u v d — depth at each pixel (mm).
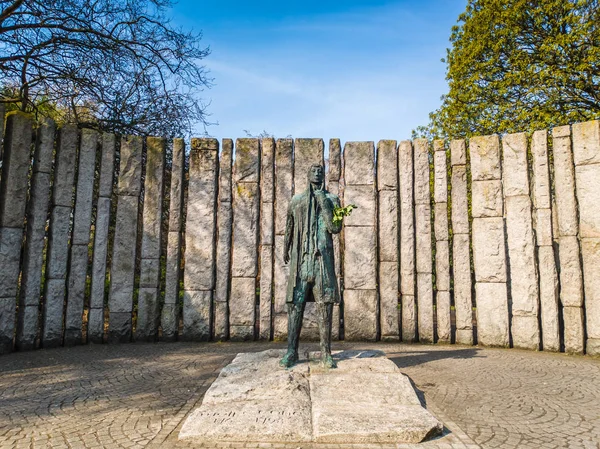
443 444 3877
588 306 8484
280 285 9914
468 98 16188
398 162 10367
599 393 5617
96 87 11461
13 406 5043
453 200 9930
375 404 4410
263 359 5844
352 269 9914
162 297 11898
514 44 15570
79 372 6734
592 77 14109
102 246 9711
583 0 13797
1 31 9992
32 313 8875
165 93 12750
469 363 7391
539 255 9086
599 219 8562
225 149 10508
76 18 10367
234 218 10234
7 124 9062
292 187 10344
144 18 11797
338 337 9852
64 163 9609
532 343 8891
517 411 4859
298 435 3889
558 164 9109
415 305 9852
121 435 4117
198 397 5352
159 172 10305
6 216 8742
